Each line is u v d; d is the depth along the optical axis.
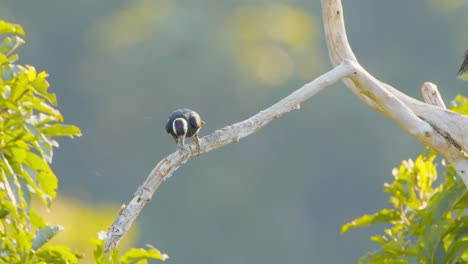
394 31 35.28
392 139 32.19
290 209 31.28
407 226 6.02
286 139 32.12
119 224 4.92
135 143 30.78
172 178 30.20
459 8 35.19
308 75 33.06
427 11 35.25
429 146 5.45
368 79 5.36
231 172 30.88
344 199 31.94
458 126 5.42
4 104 4.93
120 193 28.42
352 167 32.25
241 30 32.88
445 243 5.89
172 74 31.88
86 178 27.33
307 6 35.38
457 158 5.45
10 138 5.00
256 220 30.59
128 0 35.28
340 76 5.34
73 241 7.50
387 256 5.88
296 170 31.80
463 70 6.72
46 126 5.04
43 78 4.96
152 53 32.25
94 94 32.75
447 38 35.25
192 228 29.72
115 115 31.64
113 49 32.84
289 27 33.47
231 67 32.03
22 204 5.00
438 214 5.63
